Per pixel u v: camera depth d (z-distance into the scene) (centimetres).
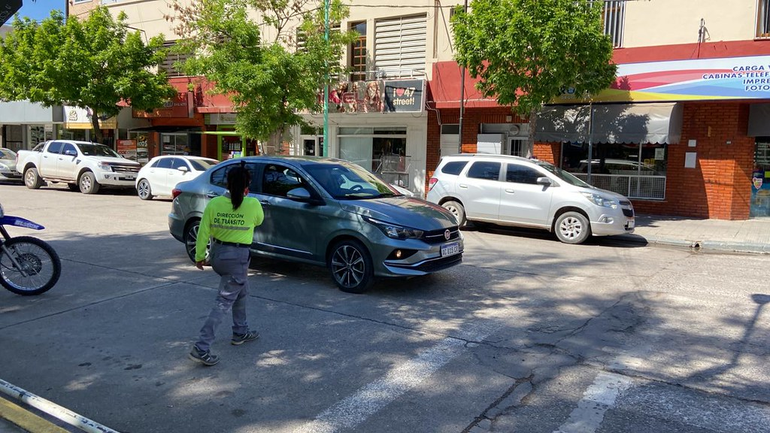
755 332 599
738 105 1452
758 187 1513
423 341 562
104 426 388
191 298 700
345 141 2100
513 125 1758
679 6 1469
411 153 1952
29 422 388
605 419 407
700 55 1420
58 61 2075
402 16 1928
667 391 454
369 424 398
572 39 1250
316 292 736
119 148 2542
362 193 787
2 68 2269
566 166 1717
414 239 698
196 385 461
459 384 464
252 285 765
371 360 514
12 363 504
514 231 1357
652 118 1429
